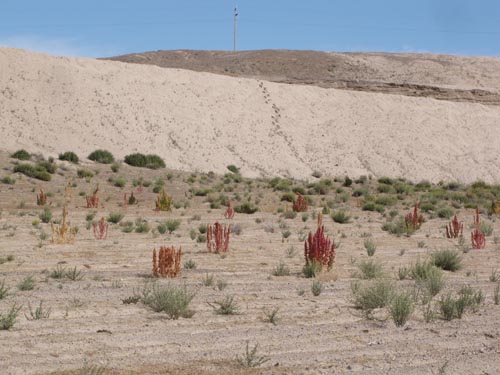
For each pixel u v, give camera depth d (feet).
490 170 266.36
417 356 25.41
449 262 52.75
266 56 548.72
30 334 27.76
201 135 253.85
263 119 279.90
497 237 78.13
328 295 38.68
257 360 24.25
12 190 125.18
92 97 254.06
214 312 33.04
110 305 34.19
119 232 74.79
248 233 77.61
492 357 25.34
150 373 22.70
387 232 84.64
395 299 33.37
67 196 124.16
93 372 22.26
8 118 224.33
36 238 65.87
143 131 244.01
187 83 290.56
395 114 302.45
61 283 41.19
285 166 246.47
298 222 94.99
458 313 32.86
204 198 138.92
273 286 41.70
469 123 307.17
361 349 26.35
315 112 295.69
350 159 262.06
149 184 152.76
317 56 553.64
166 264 44.83
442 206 136.36
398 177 249.96
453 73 506.89
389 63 537.24
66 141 219.20
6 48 267.39
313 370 23.25
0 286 38.99
